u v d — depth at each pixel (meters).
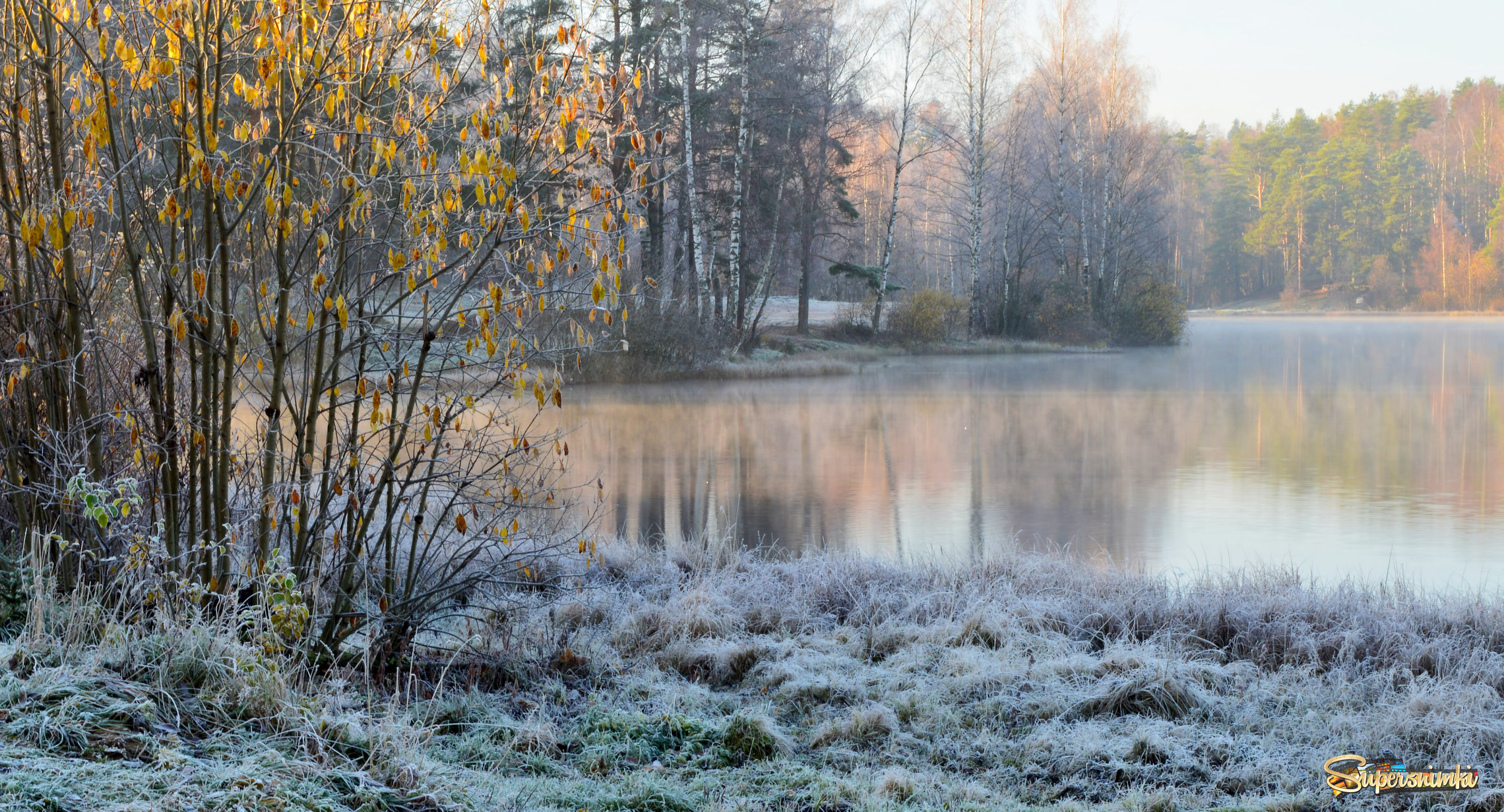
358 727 3.83
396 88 4.83
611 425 19.97
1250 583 7.57
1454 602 7.02
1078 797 4.45
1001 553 8.59
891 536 10.87
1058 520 11.70
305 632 4.93
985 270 53.25
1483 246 102.12
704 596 6.95
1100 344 47.81
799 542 10.59
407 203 4.74
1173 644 6.30
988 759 4.79
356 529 5.52
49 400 5.14
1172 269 58.00
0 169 4.84
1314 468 15.29
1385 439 18.42
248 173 5.02
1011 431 19.39
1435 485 13.80
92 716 3.29
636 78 5.06
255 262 5.21
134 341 5.96
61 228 4.33
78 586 4.52
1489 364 36.81
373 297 5.38
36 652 3.73
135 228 5.44
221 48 4.53
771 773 4.48
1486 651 6.02
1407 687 5.52
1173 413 22.52
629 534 10.79
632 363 29.06
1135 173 53.16
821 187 39.53
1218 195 119.38
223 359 5.20
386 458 5.34
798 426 20.02
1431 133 113.44
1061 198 48.34
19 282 5.11
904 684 5.61
